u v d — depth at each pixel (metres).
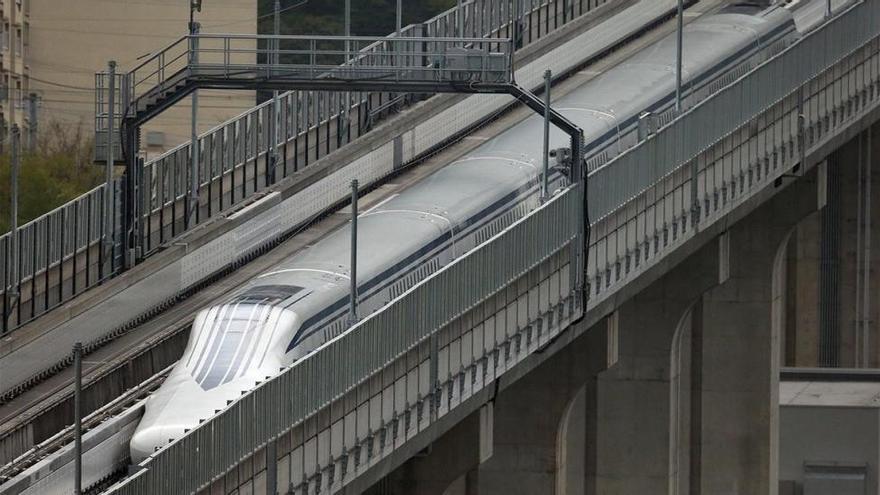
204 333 190.12
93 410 199.62
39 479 169.12
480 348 193.12
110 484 178.00
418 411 181.75
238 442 153.38
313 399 163.75
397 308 177.12
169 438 170.00
